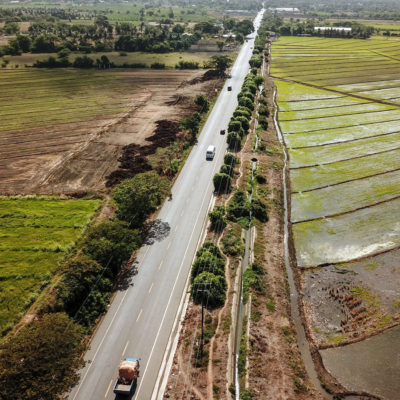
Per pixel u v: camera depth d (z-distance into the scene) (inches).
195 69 6820.9
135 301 2050.9
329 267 2301.9
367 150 3708.2
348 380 1657.2
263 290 2111.2
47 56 7618.1
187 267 2281.0
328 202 2925.7
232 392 1573.6
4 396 1291.8
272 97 5354.3
